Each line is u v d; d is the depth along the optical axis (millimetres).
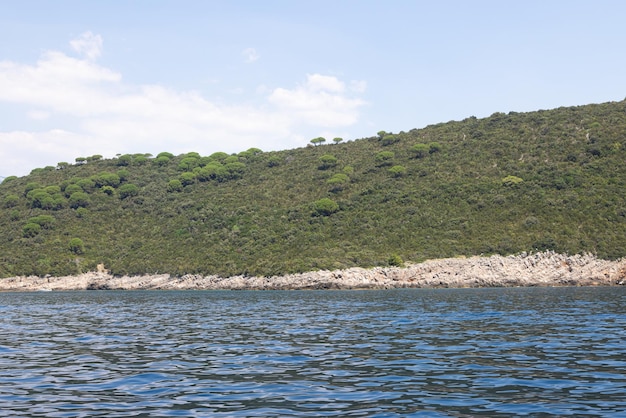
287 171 146875
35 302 62594
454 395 15273
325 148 164125
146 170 167000
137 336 29422
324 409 14039
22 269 106938
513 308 41562
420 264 85875
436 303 48344
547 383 16484
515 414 13336
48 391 16391
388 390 15969
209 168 153125
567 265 80188
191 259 104000
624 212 90688
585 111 137625
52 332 31812
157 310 47688
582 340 24719
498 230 94312
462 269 82125
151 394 15875
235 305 52250
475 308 42250
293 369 19328
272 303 53750
